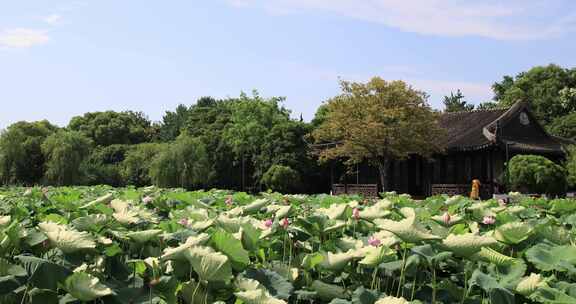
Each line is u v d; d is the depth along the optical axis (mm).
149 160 51812
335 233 4133
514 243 3369
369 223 4348
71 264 2889
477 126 36219
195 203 5562
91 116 72938
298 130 44500
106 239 3117
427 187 36906
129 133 70750
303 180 43500
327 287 2814
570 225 5000
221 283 2693
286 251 3748
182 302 2873
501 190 31516
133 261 2910
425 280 3188
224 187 50594
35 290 2498
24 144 51969
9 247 3002
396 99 32562
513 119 35406
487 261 2877
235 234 3182
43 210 5422
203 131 54656
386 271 3129
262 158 45500
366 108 32812
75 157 47000
